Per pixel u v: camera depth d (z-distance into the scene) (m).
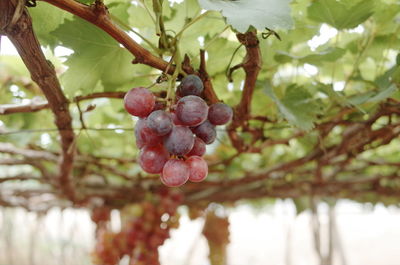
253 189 1.04
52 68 0.45
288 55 0.57
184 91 0.41
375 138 0.68
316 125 0.64
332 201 1.14
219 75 0.60
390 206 1.15
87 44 0.50
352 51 0.62
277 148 1.02
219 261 1.12
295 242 3.26
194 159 0.41
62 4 0.38
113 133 0.84
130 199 0.98
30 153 0.78
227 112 0.42
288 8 0.41
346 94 0.66
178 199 0.94
